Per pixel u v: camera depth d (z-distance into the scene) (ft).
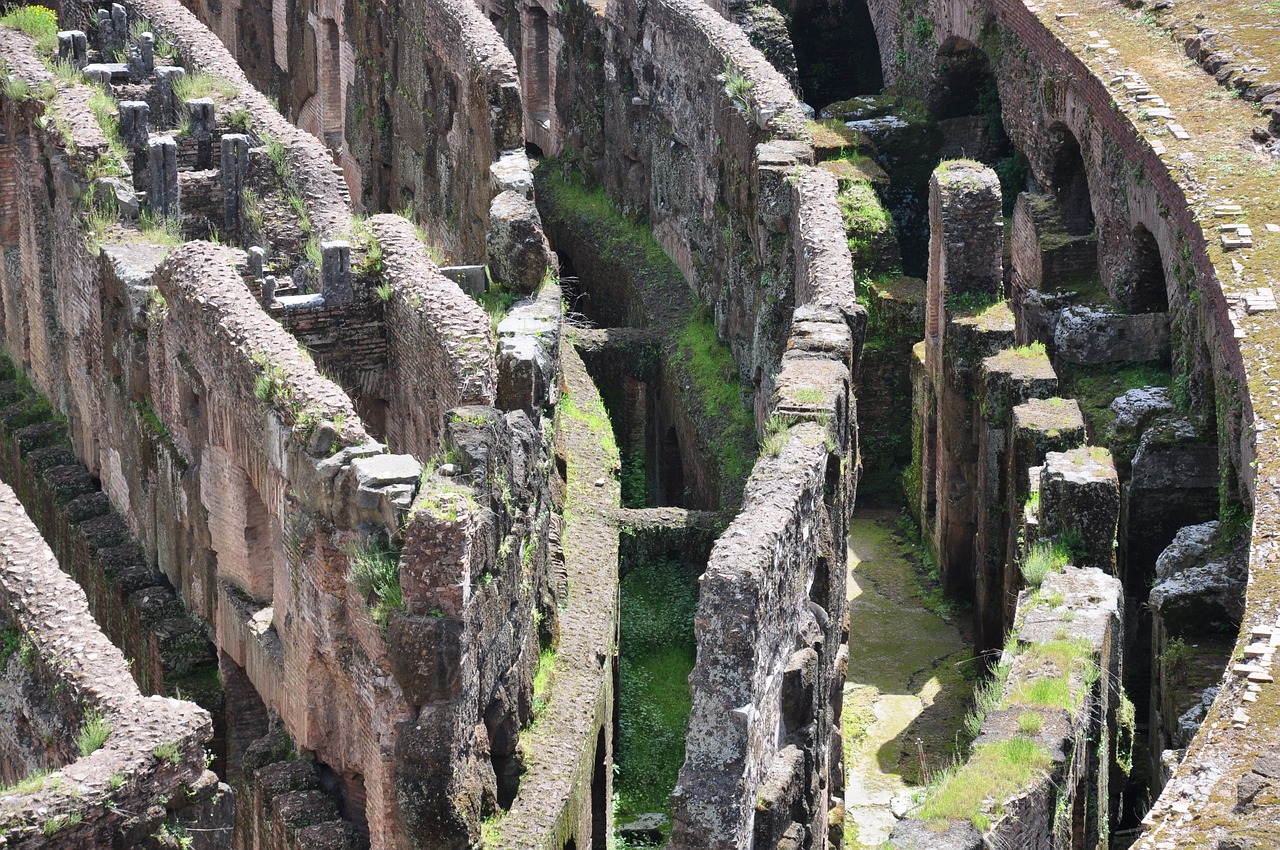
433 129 159.22
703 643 86.02
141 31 152.35
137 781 77.66
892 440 147.33
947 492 132.98
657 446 146.92
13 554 87.71
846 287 114.01
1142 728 119.75
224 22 207.00
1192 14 148.05
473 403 100.27
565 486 120.98
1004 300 132.98
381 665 89.20
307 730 96.07
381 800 90.48
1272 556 95.09
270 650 100.07
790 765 91.61
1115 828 106.52
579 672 103.30
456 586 87.86
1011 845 81.92
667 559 129.80
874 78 187.83
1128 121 135.85
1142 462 124.88
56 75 136.26
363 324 112.27
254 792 96.73
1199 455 124.26
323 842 92.99
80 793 76.38
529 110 183.93
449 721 88.74
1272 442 103.60
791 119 133.08
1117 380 136.36
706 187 145.59
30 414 133.69
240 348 99.09
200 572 108.06
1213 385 123.24
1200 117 135.23
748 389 134.21
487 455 91.50
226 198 129.59
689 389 138.92
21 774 86.79
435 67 157.28
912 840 81.05
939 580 136.46
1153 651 115.75
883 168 165.27
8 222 139.03
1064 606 98.94
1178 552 117.19
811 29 185.78
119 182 124.36
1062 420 119.24
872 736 120.37
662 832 112.27
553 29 176.76
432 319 104.94
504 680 94.43
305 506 92.89
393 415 112.57
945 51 165.37
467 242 150.20
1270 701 84.94
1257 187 125.80
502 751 95.09
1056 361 139.23
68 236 125.90
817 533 98.68
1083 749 90.74
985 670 125.08
